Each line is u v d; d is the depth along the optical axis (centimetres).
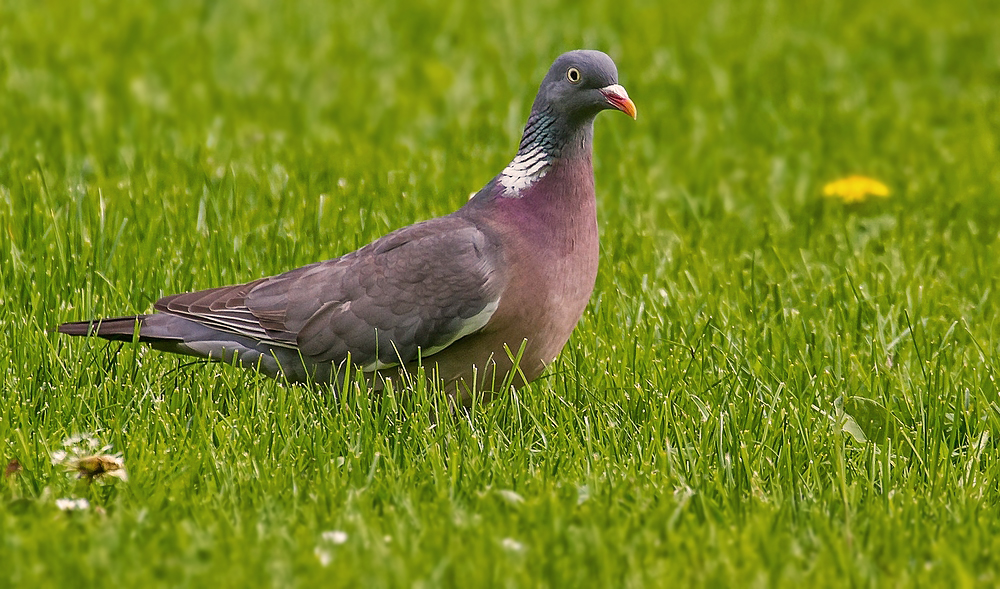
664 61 2133
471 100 1939
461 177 1516
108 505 805
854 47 2306
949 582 727
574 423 952
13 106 1756
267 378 1013
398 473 842
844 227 1425
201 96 1912
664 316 1133
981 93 2047
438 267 919
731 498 830
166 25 2281
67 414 927
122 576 699
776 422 935
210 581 696
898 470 884
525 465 888
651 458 887
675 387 991
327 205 1354
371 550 733
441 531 752
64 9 2312
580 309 956
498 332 927
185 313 966
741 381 1019
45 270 1133
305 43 2239
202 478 842
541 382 1005
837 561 741
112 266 1188
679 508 784
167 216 1309
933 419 967
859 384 1037
